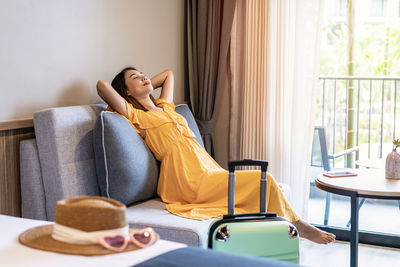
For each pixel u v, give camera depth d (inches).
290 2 145.9
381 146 163.5
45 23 108.7
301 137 146.9
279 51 147.6
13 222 76.4
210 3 151.3
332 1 155.1
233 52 155.6
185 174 115.0
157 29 146.9
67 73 115.5
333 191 105.8
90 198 67.6
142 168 111.3
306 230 107.7
